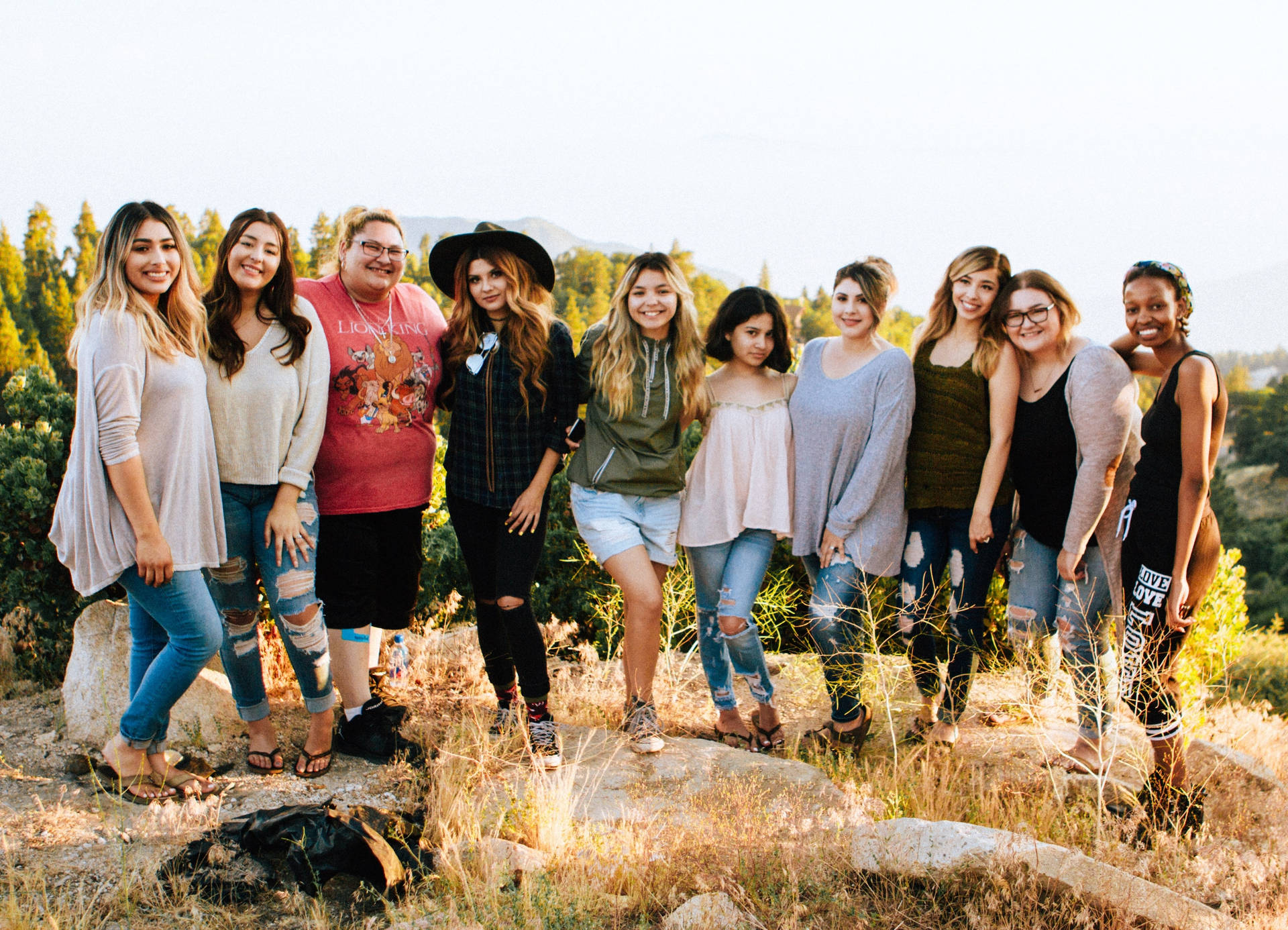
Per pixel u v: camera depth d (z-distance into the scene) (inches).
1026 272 150.0
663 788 148.7
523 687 156.6
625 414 156.8
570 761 159.2
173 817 126.2
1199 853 127.3
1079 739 162.6
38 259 2256.4
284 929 110.0
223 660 147.2
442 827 128.6
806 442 164.4
